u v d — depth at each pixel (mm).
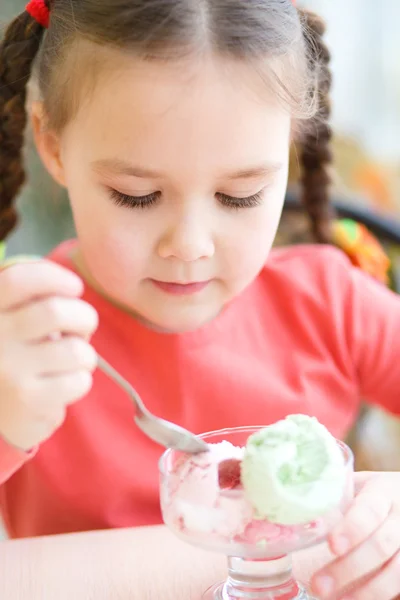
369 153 1345
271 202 561
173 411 661
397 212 1247
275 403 671
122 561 510
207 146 512
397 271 843
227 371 666
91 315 449
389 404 718
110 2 528
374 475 540
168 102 506
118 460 645
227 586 478
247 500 445
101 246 555
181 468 464
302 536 449
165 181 521
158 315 581
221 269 567
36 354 440
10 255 1176
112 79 513
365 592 470
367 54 1452
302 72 579
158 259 554
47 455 644
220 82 511
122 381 477
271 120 530
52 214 1167
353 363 705
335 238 783
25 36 620
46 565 508
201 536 445
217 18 523
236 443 498
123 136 513
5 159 659
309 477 447
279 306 702
